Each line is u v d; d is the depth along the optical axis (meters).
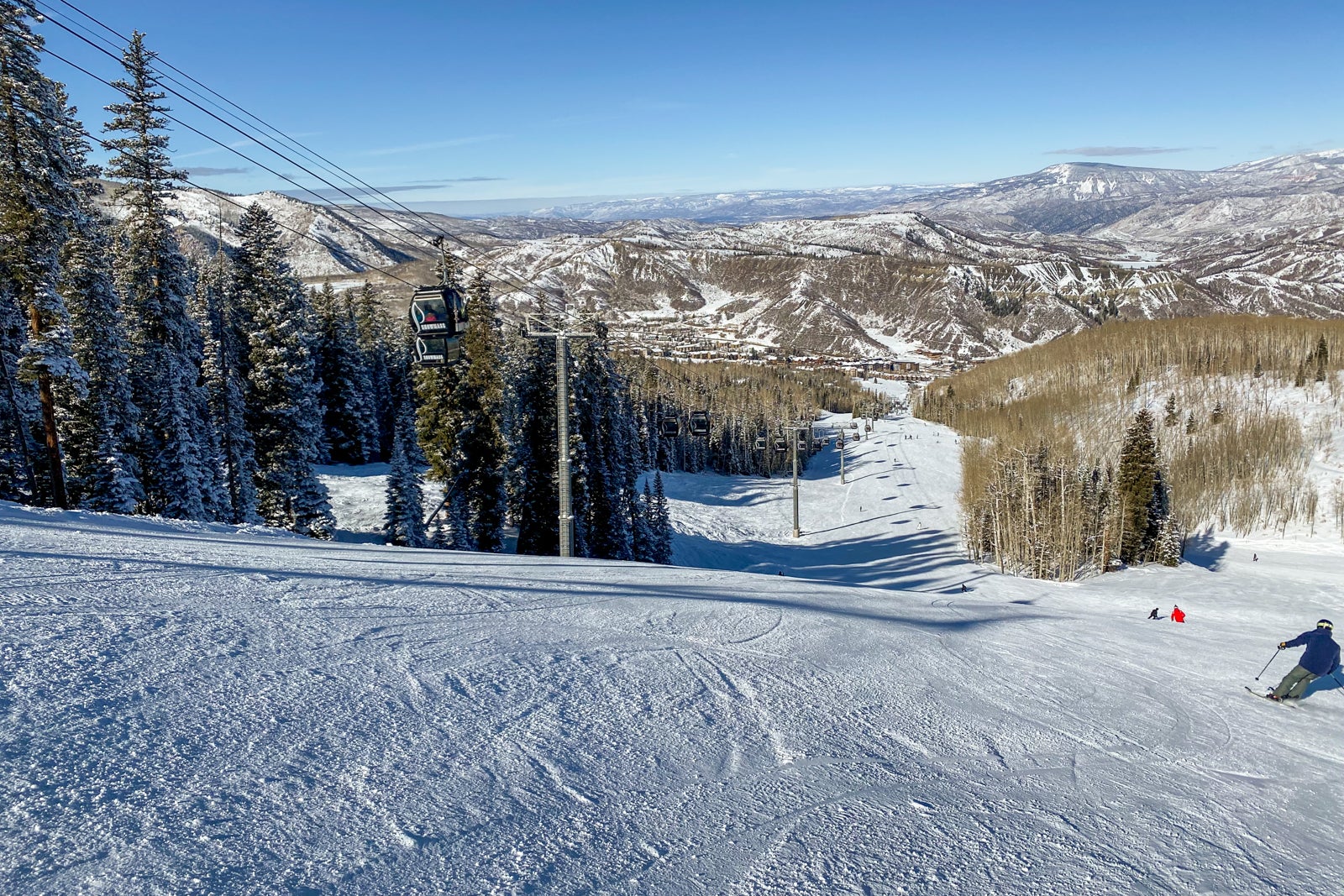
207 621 7.46
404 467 36.88
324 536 37.38
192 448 32.47
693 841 4.61
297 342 39.16
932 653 11.17
